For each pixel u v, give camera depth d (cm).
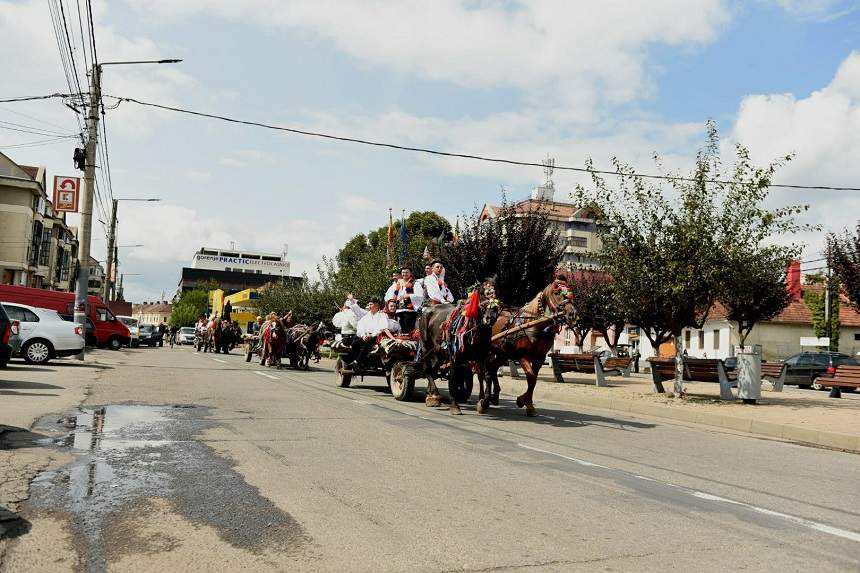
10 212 5256
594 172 1602
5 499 517
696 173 1501
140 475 611
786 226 1462
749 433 1157
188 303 11631
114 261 6328
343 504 544
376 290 3194
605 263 1634
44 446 717
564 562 429
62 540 435
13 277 5328
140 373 1773
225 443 782
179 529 466
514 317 1155
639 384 2108
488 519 518
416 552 437
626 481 677
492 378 1281
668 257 1484
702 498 619
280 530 472
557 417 1211
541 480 661
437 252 2289
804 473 779
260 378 1809
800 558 454
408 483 624
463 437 910
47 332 1966
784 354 4619
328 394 1432
